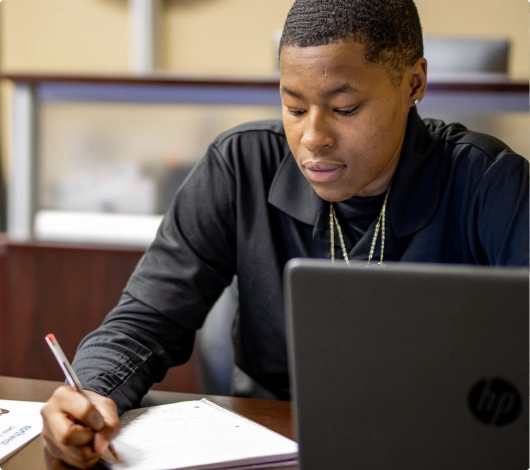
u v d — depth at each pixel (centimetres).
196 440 99
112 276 243
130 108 276
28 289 247
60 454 95
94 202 282
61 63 475
